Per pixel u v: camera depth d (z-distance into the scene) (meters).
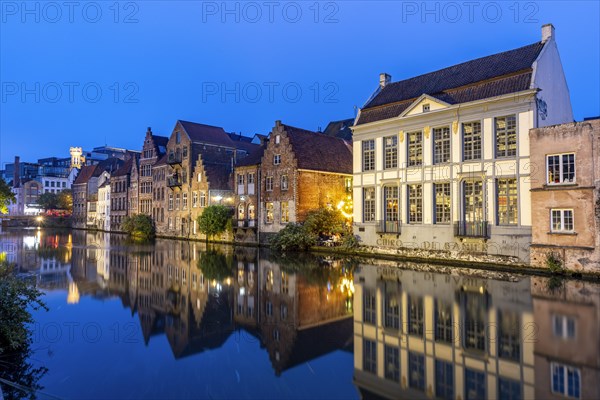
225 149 53.75
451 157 24.09
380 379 7.60
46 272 20.66
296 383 7.50
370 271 20.48
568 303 12.86
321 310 12.61
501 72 23.23
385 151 27.77
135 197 62.59
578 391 6.83
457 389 7.05
